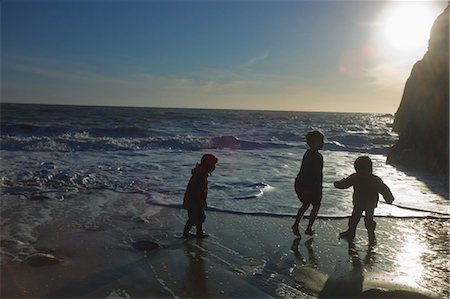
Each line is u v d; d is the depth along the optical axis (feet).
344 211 19.12
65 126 72.54
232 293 10.14
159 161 35.40
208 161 14.87
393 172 33.71
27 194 20.56
